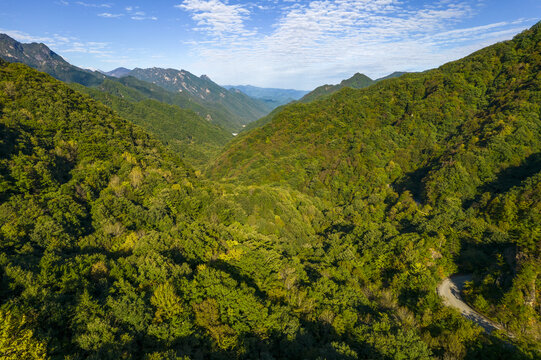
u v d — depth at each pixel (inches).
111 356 1061.8
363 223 3668.8
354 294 1902.1
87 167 2947.8
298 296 1818.4
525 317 1803.6
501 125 4010.8
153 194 3046.3
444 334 1594.5
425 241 2650.1
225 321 1471.5
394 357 1380.4
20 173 2176.4
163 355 1114.1
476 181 3607.3
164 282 1555.1
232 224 3048.7
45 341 1051.3
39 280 1318.9
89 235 2001.7
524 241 2181.3
